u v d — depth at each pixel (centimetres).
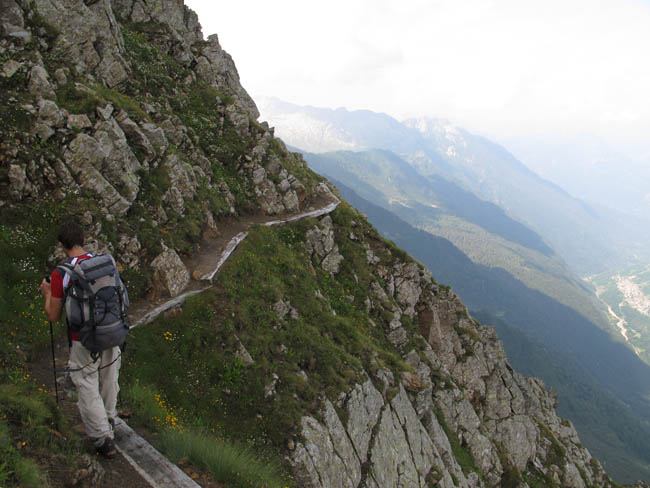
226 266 1712
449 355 3144
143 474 633
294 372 1477
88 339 578
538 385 4691
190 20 3384
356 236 3020
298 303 1888
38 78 1459
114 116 1702
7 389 639
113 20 2180
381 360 2000
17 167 1235
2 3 1554
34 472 484
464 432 2577
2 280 1048
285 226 2434
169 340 1270
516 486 2698
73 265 577
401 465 1702
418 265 3303
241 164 2517
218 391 1248
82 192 1370
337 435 1420
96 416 616
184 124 2375
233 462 807
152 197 1652
